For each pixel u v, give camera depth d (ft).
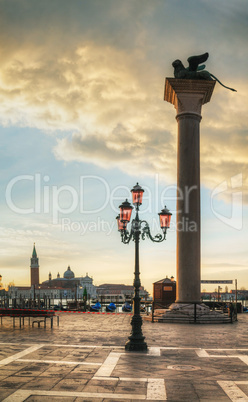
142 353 48.16
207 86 99.66
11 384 32.86
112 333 68.13
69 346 53.26
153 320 91.35
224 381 34.50
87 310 157.28
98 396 29.66
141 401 28.63
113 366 40.29
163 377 35.76
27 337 62.54
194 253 95.14
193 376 36.24
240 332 70.74
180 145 99.14
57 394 29.96
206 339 61.00
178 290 95.40
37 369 38.70
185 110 99.40
